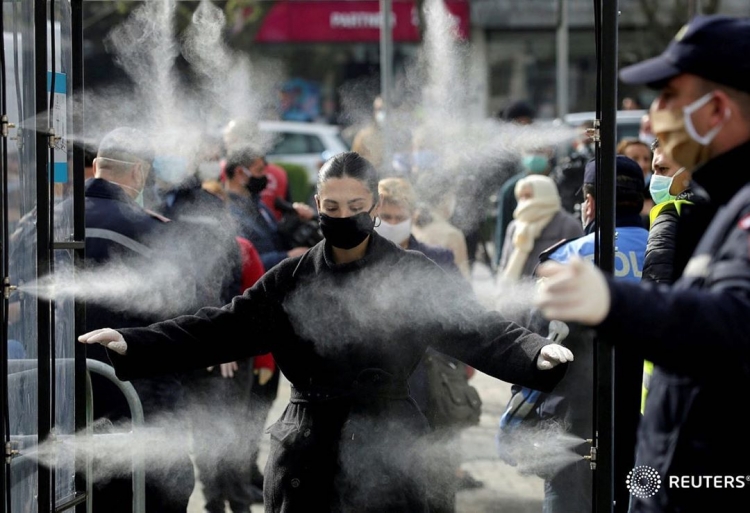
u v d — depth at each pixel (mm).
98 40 15898
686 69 3102
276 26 30391
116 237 6121
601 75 4410
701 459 3295
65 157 5055
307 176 21359
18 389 4746
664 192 5590
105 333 4383
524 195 8203
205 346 4477
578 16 28594
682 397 3330
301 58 30734
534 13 28578
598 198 4457
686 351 2666
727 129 3115
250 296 4555
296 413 4523
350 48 30797
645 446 3518
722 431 3264
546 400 5723
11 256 4672
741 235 2961
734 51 3049
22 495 4727
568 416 5676
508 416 5832
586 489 5668
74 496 4953
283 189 11438
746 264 2881
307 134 23344
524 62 28875
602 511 4492
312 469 4434
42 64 4496
